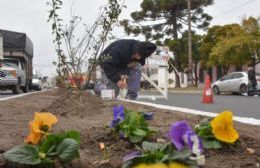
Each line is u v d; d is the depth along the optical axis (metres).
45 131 3.00
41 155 2.74
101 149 3.74
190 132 2.67
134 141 3.84
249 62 41.91
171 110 8.38
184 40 51.50
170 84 55.31
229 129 3.71
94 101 7.99
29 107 8.55
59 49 8.21
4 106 8.48
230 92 31.69
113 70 11.61
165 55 19.58
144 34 50.84
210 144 3.71
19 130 4.84
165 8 49.84
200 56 51.84
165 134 4.00
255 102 18.19
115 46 11.65
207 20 51.69
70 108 7.29
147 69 20.66
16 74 24.55
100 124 5.31
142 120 3.96
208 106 14.73
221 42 43.81
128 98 12.47
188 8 48.34
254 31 41.12
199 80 59.53
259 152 3.80
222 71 49.84
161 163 2.46
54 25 8.10
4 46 27.61
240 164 3.43
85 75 8.40
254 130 5.33
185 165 2.51
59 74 8.22
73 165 3.07
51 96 14.19
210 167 3.33
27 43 29.14
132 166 2.47
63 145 2.79
